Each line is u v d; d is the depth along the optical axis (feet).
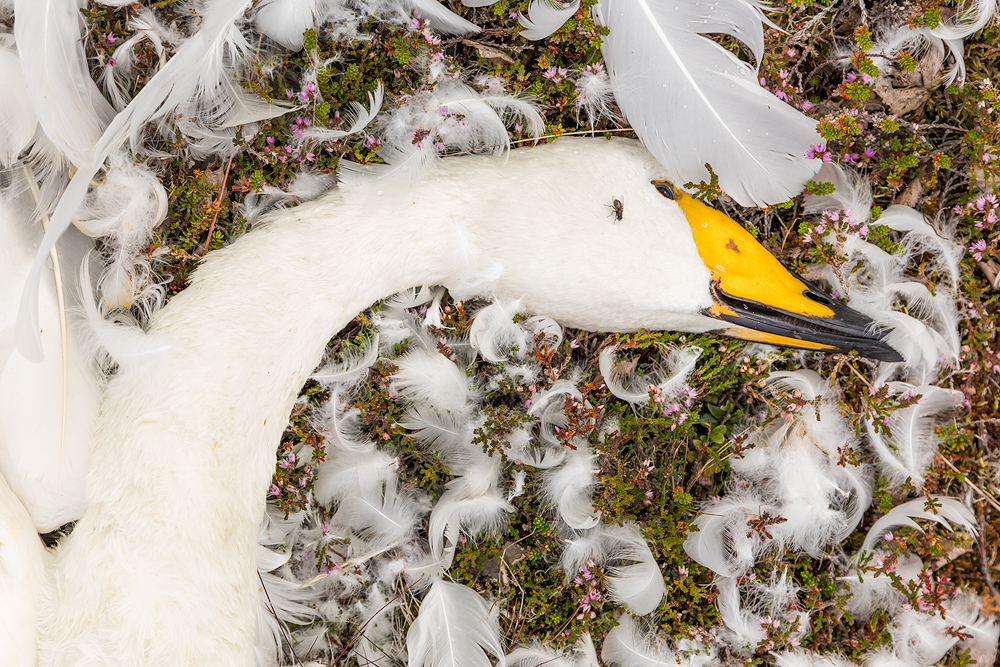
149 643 7.47
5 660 7.30
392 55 9.97
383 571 10.99
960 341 11.81
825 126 9.73
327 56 10.07
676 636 11.28
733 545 11.18
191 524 7.99
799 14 10.98
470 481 10.62
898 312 11.03
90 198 9.22
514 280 9.28
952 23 10.80
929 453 11.64
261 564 10.36
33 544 7.92
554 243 8.96
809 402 11.11
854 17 11.04
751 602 11.63
